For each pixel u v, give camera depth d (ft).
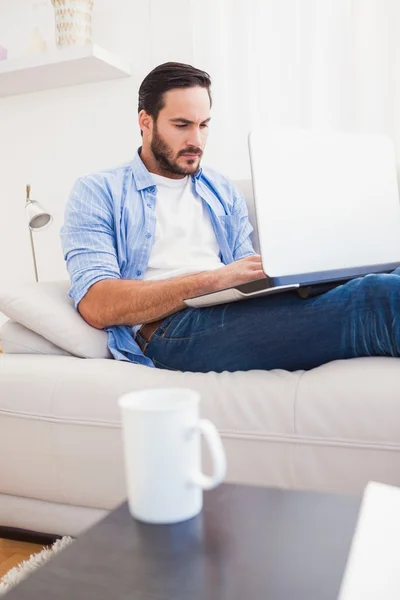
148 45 9.49
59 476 3.53
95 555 1.37
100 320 4.29
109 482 3.40
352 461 2.92
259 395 3.18
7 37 10.41
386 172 3.93
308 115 8.17
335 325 3.39
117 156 9.82
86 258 4.49
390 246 3.90
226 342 3.78
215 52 8.73
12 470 3.67
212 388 3.32
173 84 5.04
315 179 3.50
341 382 3.06
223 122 8.77
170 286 4.04
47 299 4.37
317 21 8.07
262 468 3.09
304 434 3.01
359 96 7.93
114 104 9.73
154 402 1.69
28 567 3.22
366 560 1.34
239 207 5.72
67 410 3.49
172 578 1.26
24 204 10.49
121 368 3.72
